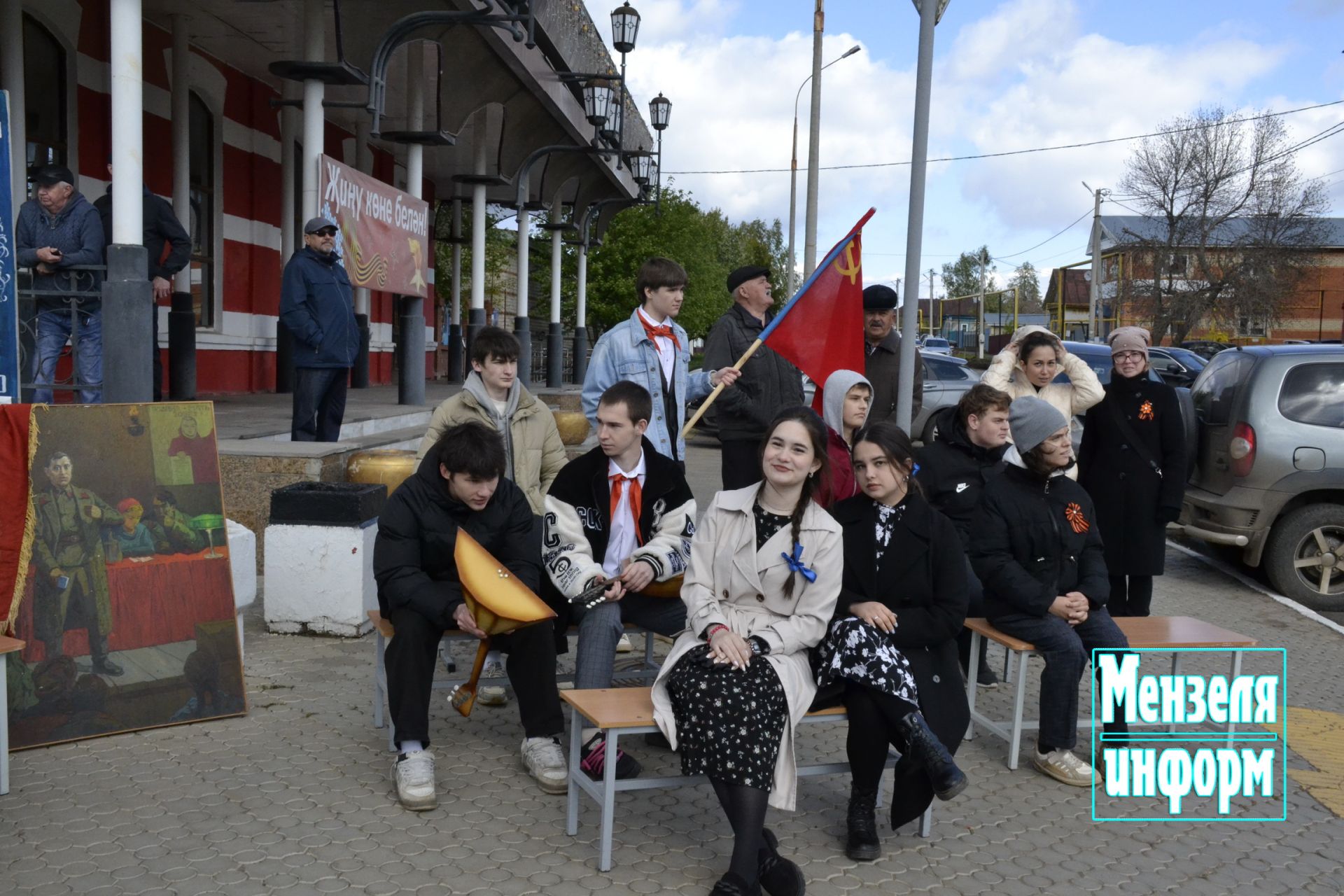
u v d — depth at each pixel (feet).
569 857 11.52
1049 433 14.20
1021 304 367.66
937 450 17.11
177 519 14.83
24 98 32.19
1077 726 15.17
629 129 67.87
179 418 14.97
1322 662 20.85
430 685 13.03
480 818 12.36
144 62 39.01
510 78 46.01
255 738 14.38
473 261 53.42
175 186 39.22
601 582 13.34
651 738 15.14
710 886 10.97
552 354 72.54
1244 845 12.59
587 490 13.97
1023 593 14.19
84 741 13.97
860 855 11.78
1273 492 25.90
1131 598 19.07
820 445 12.03
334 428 27.27
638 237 121.39
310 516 19.03
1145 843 12.56
